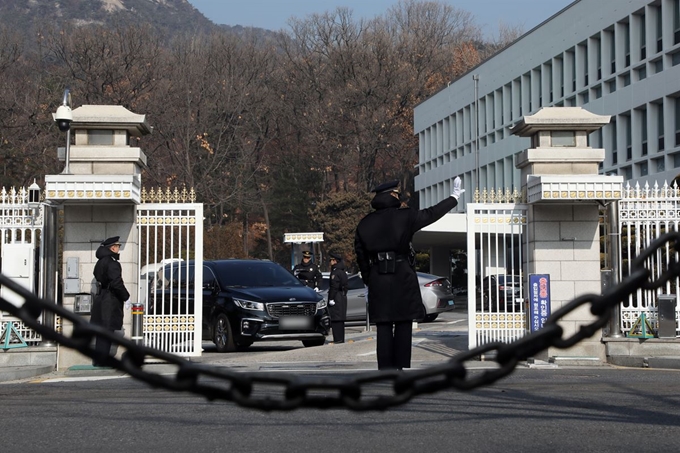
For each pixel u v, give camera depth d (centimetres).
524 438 690
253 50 6322
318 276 2445
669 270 216
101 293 1328
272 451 643
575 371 1312
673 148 3509
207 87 5756
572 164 1534
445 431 723
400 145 6456
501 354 221
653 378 1159
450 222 3694
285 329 1820
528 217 1564
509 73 4947
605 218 1548
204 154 5731
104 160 1476
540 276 1511
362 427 745
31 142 4825
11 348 1408
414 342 1866
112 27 5441
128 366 202
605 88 4016
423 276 2959
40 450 656
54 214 1465
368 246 1077
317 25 6619
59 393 1018
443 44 7581
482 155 5316
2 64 4972
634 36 3775
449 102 5803
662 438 688
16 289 187
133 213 1518
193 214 1566
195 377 211
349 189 6556
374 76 6419
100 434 723
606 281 1523
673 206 1532
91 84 5194
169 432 729
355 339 2194
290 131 6500
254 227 6638
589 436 697
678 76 3441
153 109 5359
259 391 936
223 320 1844
